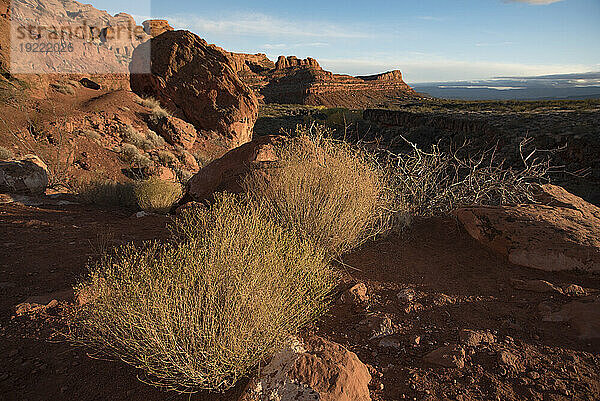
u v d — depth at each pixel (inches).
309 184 164.7
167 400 87.6
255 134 1961.1
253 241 116.9
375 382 90.7
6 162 389.7
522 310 116.5
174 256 112.7
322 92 5910.4
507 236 152.9
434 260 156.1
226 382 88.0
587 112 1195.9
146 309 88.4
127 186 436.5
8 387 93.7
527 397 83.7
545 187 202.8
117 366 100.0
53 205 345.4
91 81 1035.9
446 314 115.4
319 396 79.4
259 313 91.6
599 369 90.6
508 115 1369.3
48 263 174.7
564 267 137.9
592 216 166.4
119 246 193.9
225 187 242.4
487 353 97.0
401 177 214.8
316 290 118.3
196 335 88.0
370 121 2064.5
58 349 108.0
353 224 159.9
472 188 211.0
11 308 129.0
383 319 111.8
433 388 87.6
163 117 918.4
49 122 652.7
